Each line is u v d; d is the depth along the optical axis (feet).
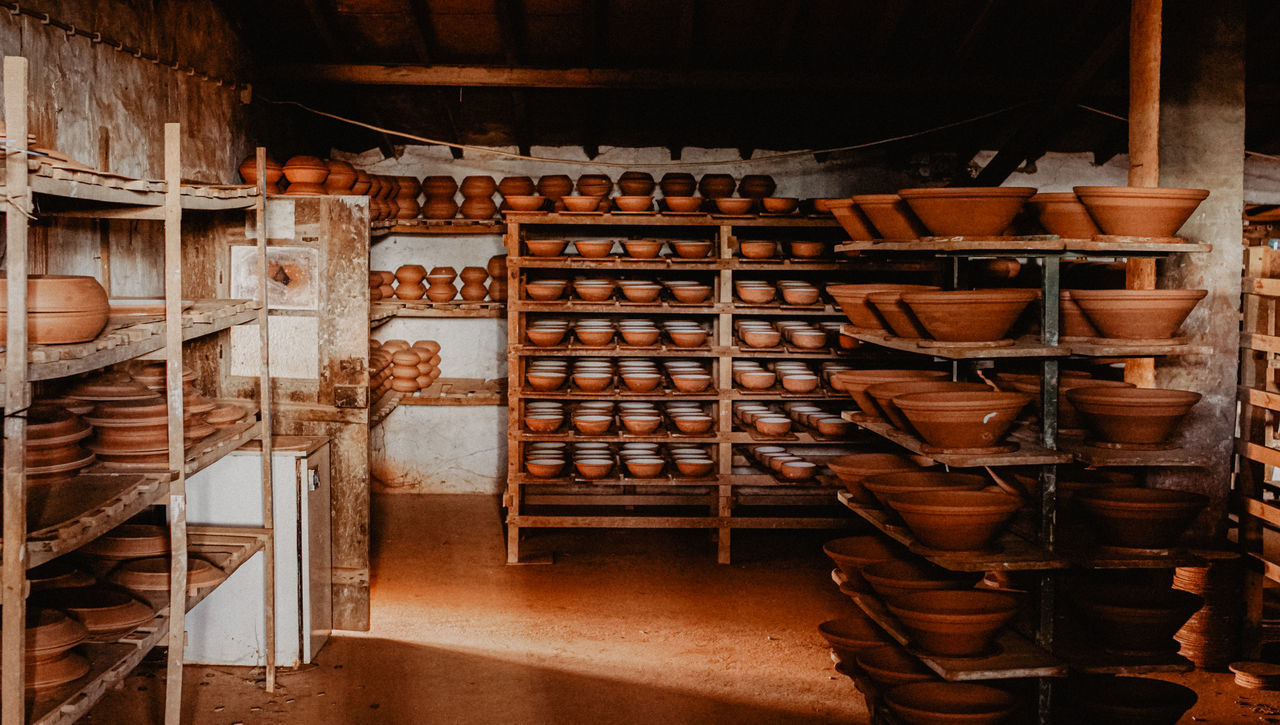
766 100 19.11
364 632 13.43
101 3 11.75
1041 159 21.40
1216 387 11.27
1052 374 9.00
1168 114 11.34
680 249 16.61
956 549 9.04
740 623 13.94
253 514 11.84
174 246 8.57
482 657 12.57
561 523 16.65
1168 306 8.96
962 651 9.02
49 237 10.43
